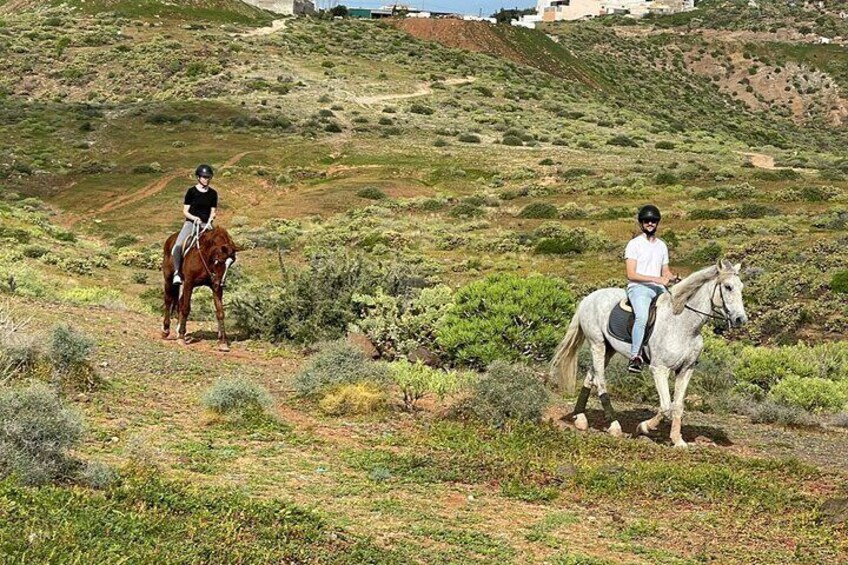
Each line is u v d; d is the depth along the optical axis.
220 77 97.38
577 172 65.00
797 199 53.38
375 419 10.89
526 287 15.37
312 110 88.12
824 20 187.00
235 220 55.38
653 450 10.36
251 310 17.20
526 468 9.17
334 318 16.62
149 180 65.00
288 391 12.21
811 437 12.69
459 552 6.78
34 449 6.90
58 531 5.66
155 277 38.78
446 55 126.25
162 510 6.52
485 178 66.56
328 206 58.78
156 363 13.09
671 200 54.81
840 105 154.00
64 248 41.25
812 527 7.99
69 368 10.77
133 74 98.62
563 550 7.04
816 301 30.11
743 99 158.25
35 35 111.75
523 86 113.75
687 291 10.48
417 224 52.22
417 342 16.00
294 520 6.75
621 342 10.88
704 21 191.12
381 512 7.59
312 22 138.00
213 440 9.36
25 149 71.75
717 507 8.43
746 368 17.20
